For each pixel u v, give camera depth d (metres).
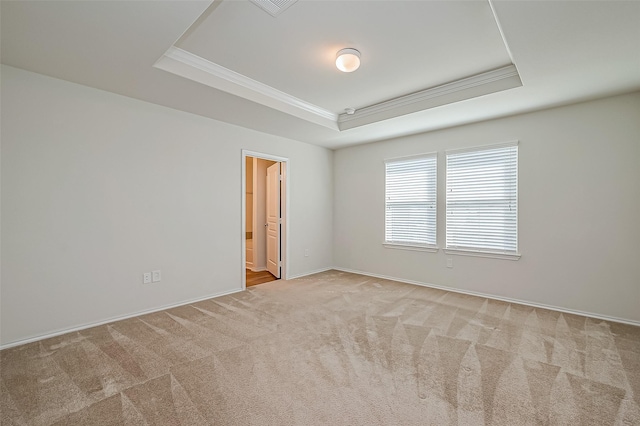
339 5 1.96
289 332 2.76
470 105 3.30
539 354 2.33
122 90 2.95
